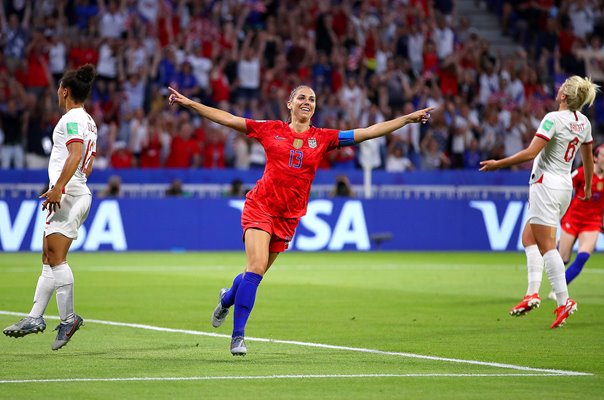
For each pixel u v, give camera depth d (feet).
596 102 338.95
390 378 83.87
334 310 136.15
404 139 297.12
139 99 302.25
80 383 80.43
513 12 371.56
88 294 156.04
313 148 94.89
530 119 314.76
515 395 76.59
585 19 359.87
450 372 87.10
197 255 251.19
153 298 150.41
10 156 281.74
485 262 234.58
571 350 100.48
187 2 328.08
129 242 263.90
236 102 310.65
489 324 121.70
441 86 325.01
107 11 319.47
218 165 286.05
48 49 303.89
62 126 96.37
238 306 92.17
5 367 88.17
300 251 268.82
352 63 325.62
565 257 148.56
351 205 271.90
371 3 344.49
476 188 278.05
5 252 255.91
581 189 146.30
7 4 320.29
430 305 143.33
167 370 86.99
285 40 324.60
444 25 343.46
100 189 266.57
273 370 87.40
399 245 273.54
